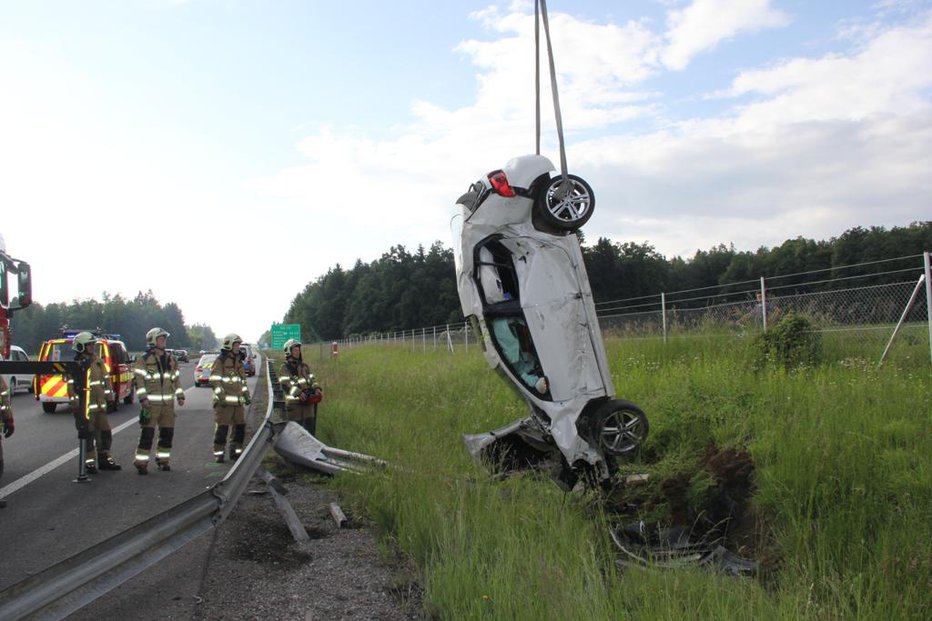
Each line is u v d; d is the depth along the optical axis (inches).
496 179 223.8
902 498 185.5
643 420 224.4
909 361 326.6
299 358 408.5
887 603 146.0
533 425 252.8
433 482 235.6
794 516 194.1
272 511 259.0
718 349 418.9
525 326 229.8
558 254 225.9
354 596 175.2
